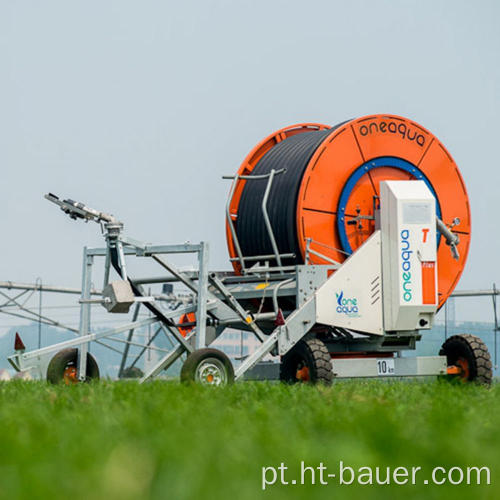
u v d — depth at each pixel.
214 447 13.48
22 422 19.20
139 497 9.98
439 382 43.88
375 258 47.59
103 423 18.77
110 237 44.34
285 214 50.88
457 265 54.78
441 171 54.84
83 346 44.62
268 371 47.97
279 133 57.34
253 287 49.50
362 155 52.09
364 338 48.56
